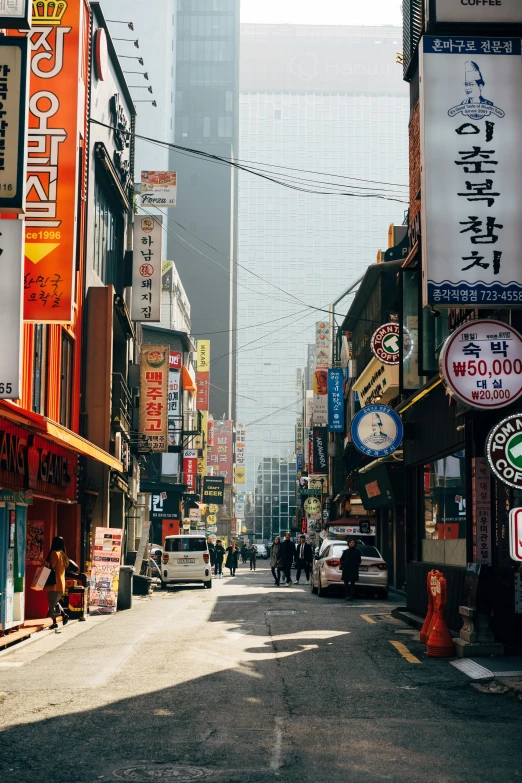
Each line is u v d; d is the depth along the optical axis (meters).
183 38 142.88
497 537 12.42
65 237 15.88
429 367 16.00
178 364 52.78
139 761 6.47
